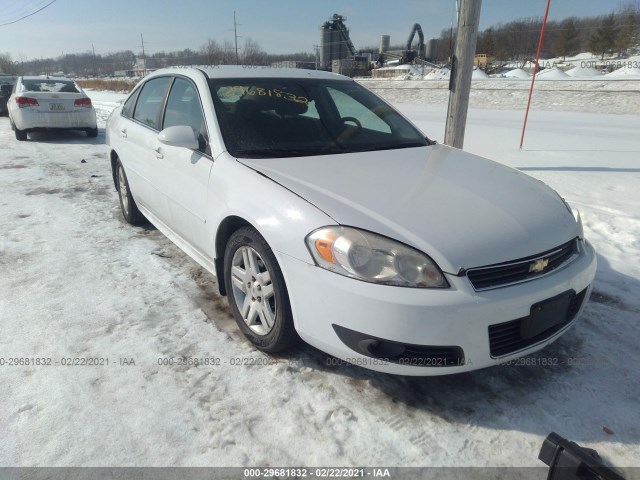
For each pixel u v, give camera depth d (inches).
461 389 93.2
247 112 120.9
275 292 93.0
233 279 106.9
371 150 121.2
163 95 145.9
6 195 221.5
